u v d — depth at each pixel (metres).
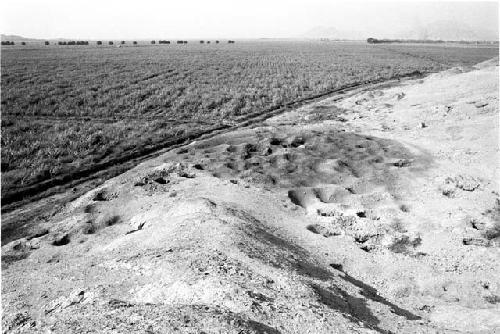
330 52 100.31
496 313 10.72
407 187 18.67
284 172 19.95
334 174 19.81
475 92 30.94
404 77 51.84
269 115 33.53
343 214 16.44
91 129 27.39
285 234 14.42
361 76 52.38
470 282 12.60
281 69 59.56
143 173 19.36
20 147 23.77
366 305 10.52
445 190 18.08
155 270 10.27
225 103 36.88
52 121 29.77
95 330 7.48
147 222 14.86
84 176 20.84
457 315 10.79
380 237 15.06
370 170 20.27
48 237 14.85
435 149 22.66
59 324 8.22
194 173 19.50
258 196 17.28
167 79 48.19
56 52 88.19
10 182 19.33
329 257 13.52
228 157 21.70
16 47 112.31
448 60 77.88
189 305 8.17
